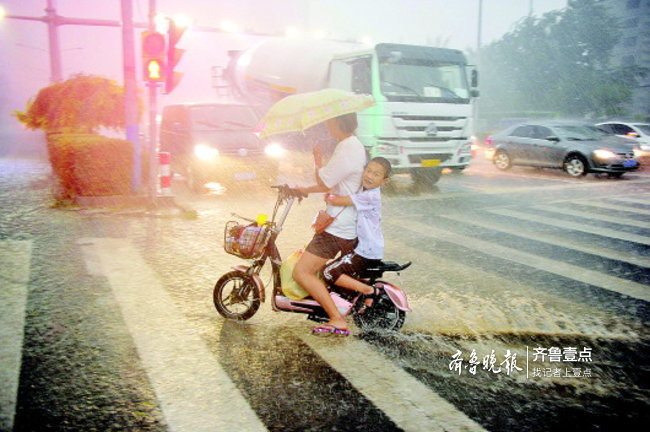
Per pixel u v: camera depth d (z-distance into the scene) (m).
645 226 8.66
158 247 6.82
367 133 11.35
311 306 4.30
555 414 3.27
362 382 3.58
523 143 16.06
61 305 4.80
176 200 10.26
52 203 9.47
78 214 8.61
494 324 4.64
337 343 4.18
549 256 6.86
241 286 4.54
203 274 5.79
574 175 14.99
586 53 33.81
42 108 13.49
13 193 10.47
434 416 3.20
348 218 4.04
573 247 7.33
